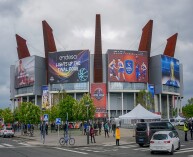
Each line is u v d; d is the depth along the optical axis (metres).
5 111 103.00
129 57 117.88
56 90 117.94
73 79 116.56
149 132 32.38
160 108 123.62
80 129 77.62
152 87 122.31
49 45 127.94
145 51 120.69
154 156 23.12
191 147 29.89
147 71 120.44
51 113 73.56
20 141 43.53
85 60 116.12
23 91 128.50
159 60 124.50
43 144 36.94
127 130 71.00
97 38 119.06
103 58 120.00
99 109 113.31
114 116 119.06
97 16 119.31
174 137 26.62
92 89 114.81
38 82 124.19
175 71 130.50
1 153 26.14
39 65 125.19
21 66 128.25
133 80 117.81
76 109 63.69
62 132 66.88
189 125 40.84
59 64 118.62
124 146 33.34
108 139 42.75
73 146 33.84
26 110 58.75
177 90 133.75
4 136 54.88
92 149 30.36
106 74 118.81
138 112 40.81
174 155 23.70
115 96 119.75
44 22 128.50
